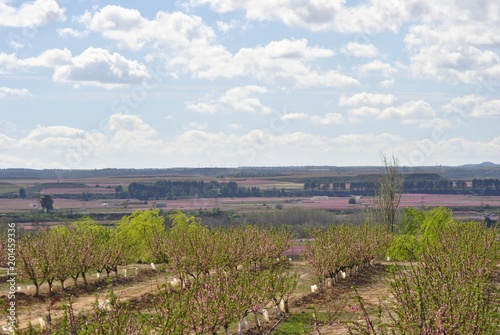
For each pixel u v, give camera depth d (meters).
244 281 21.66
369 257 39.16
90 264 35.78
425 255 19.27
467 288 13.57
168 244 35.97
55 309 26.83
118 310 14.16
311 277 36.97
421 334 12.44
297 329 21.88
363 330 13.27
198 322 17.92
